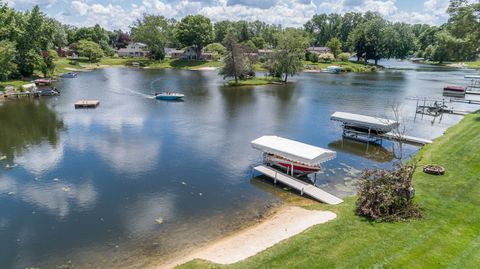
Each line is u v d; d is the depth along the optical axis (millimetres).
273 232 19406
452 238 16141
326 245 16094
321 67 137375
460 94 68875
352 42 161375
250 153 34594
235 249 17688
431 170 25031
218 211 22891
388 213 18500
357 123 39844
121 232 20406
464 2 52938
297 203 23797
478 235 16391
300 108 58469
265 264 14953
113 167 30734
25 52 86812
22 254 18406
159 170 30078
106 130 43219
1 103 61000
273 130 43969
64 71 113250
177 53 161500
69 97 67312
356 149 36781
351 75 116438
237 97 69812
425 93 74250
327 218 20000
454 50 55344
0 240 19672
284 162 29453
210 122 48062
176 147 36438
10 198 24828
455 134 36719
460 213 18641
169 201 24391
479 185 22516
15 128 44094
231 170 30109
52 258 18047
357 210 19750
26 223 21469
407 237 16344
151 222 21516
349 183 27516
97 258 17938
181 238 19641
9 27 82375
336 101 65000
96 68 131375
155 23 159125
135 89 78438
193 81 94812
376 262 14516
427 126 46031
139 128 44312
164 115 52281
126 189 26328
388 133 39906
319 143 38969
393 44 151125
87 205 23781
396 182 19031
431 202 20094
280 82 93188
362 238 16469
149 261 17531
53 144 37406
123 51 170250
